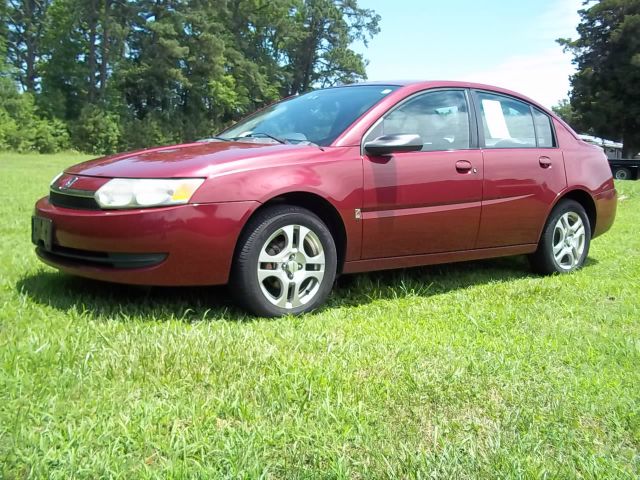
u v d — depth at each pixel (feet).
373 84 15.70
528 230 16.69
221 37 197.57
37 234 12.77
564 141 18.11
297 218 12.34
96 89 175.01
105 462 6.41
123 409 7.68
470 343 10.79
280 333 10.94
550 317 12.90
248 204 11.68
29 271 14.49
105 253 11.55
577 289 15.58
